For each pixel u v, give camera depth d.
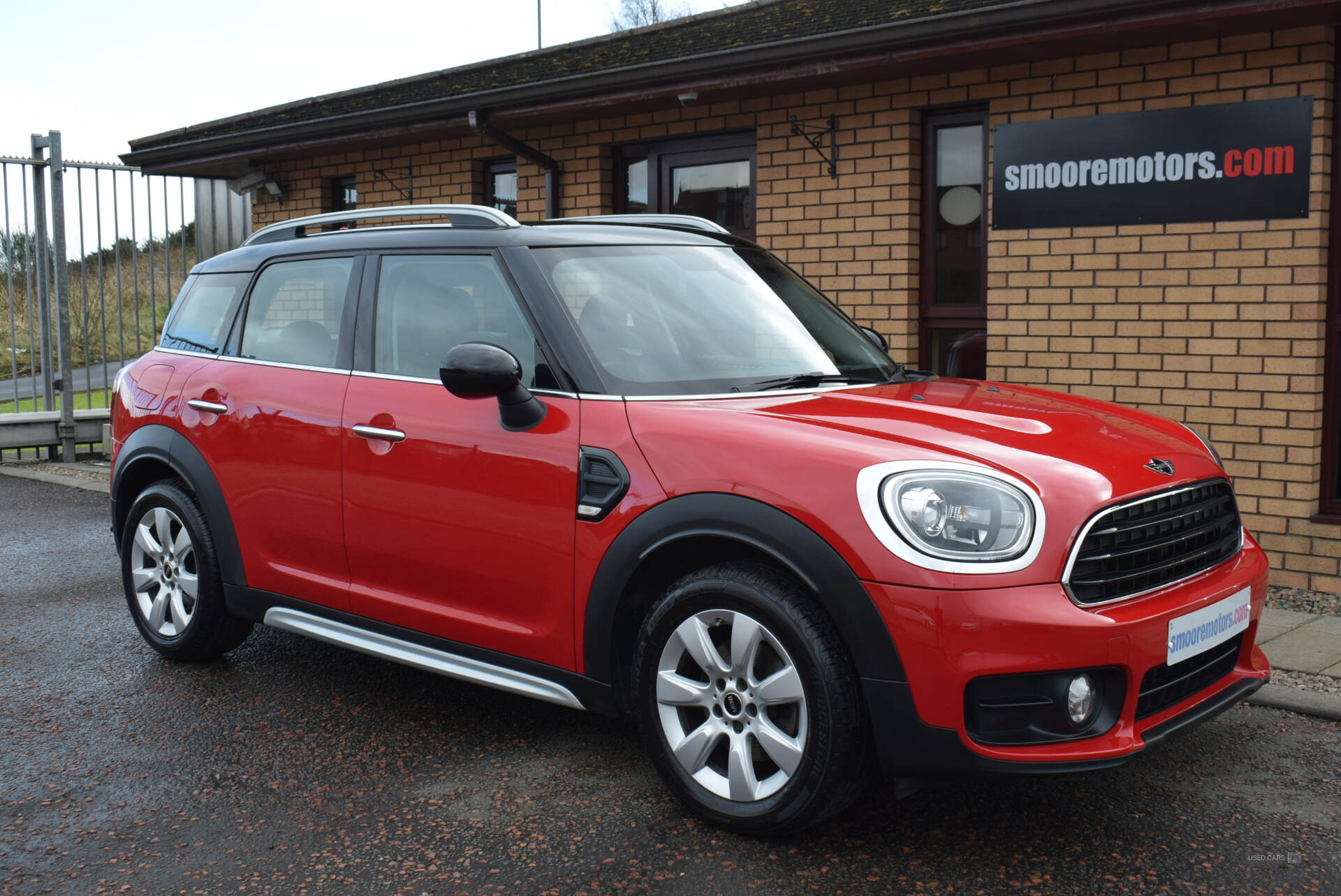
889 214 6.92
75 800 3.35
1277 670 4.30
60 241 10.59
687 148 8.05
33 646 4.95
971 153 6.79
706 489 2.97
